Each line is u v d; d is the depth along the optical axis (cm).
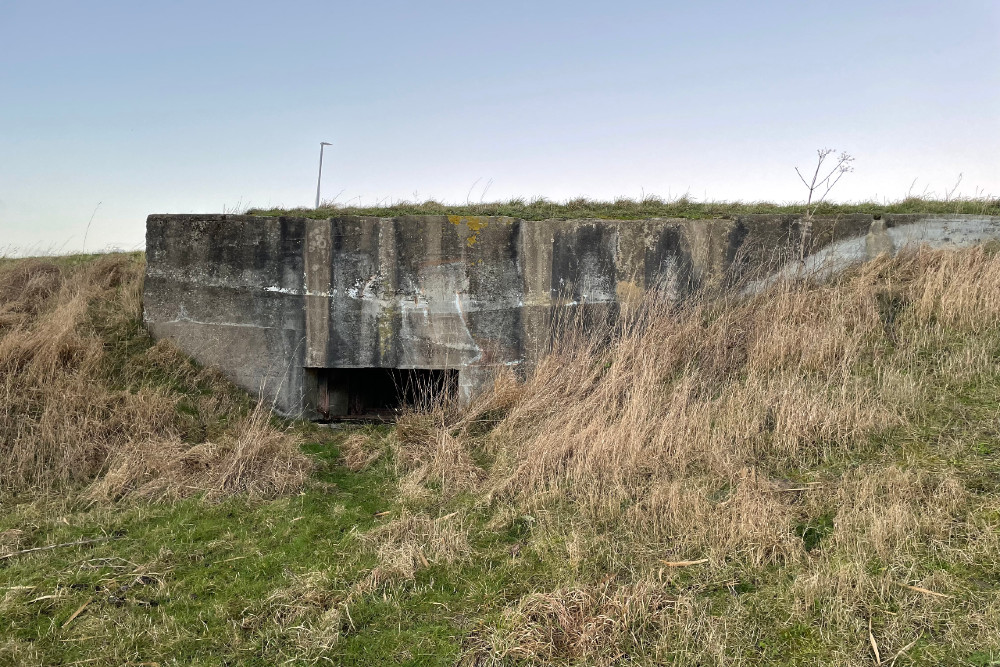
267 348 717
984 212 752
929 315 618
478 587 383
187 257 725
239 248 717
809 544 391
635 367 609
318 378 752
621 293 697
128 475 527
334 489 542
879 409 513
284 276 713
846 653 303
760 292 693
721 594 355
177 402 652
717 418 541
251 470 545
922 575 346
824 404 521
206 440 615
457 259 703
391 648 332
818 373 579
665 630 328
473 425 640
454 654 326
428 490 518
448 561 409
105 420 596
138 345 718
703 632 324
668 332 651
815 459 486
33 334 679
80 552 434
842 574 345
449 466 546
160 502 504
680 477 480
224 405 683
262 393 717
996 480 415
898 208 770
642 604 341
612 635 325
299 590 382
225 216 718
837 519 398
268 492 526
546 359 675
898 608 326
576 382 638
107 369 670
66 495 511
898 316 630
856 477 446
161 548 436
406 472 566
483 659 321
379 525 470
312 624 351
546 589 372
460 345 706
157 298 731
